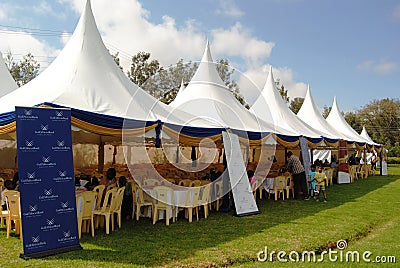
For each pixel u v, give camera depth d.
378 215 8.73
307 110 19.36
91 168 13.29
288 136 11.66
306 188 11.39
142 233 6.62
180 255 5.32
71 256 5.12
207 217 8.30
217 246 5.84
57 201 5.31
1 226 6.90
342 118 22.84
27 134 5.12
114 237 6.25
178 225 7.38
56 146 5.39
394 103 52.69
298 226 7.39
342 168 16.73
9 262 4.82
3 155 11.99
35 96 6.86
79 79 7.48
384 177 20.66
